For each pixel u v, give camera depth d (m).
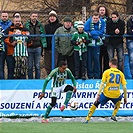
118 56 41.97
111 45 41.75
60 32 42.00
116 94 38.19
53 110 42.66
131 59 42.12
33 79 42.59
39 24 42.53
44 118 38.84
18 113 42.66
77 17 63.62
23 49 41.78
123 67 42.44
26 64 42.19
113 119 38.97
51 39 42.44
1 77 42.34
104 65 42.56
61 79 38.75
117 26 41.31
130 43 41.88
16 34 41.53
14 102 42.66
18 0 77.75
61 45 42.00
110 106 42.81
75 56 41.75
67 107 42.75
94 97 42.72
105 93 38.16
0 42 41.22
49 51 42.72
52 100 38.72
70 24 42.12
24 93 42.72
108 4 72.69
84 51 41.72
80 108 42.78
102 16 42.47
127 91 42.91
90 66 42.34
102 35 41.47
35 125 36.16
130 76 42.72
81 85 42.53
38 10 76.50
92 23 41.38
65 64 38.28
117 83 38.19
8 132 31.59
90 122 39.31
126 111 43.03
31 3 77.25
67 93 39.12
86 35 41.38
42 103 42.78
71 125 36.50
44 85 38.75
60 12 73.06
